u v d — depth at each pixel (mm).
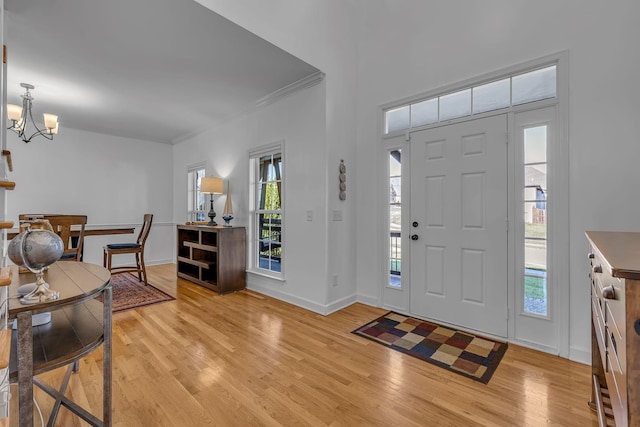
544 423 1543
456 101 2791
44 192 4695
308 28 2918
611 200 2045
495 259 2553
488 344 2428
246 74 3131
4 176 1355
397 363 2131
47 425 1419
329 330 2693
